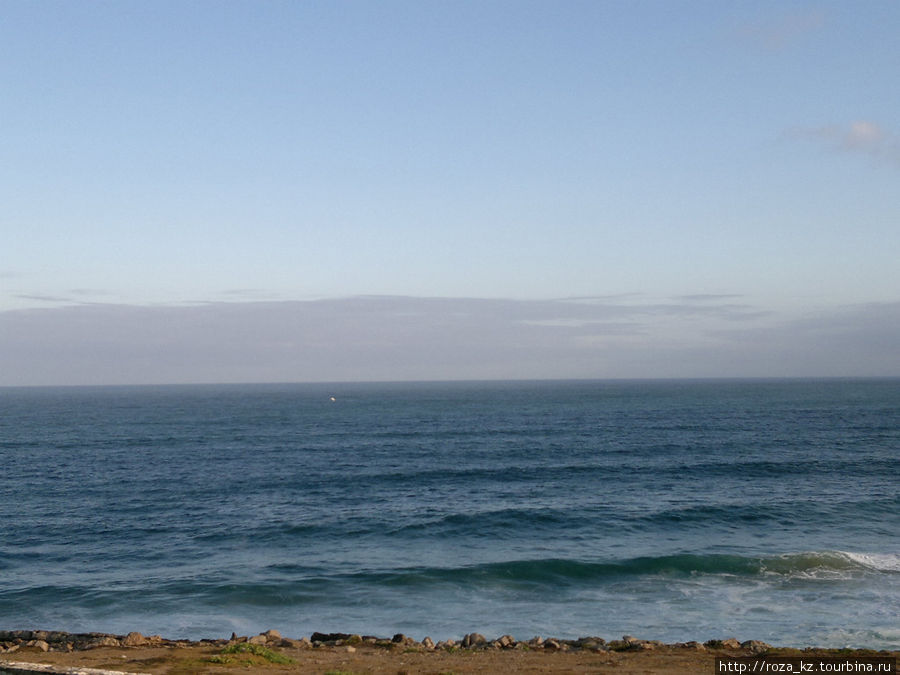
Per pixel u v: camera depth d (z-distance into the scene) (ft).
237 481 173.99
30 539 112.57
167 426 372.58
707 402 604.90
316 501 144.87
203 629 69.21
